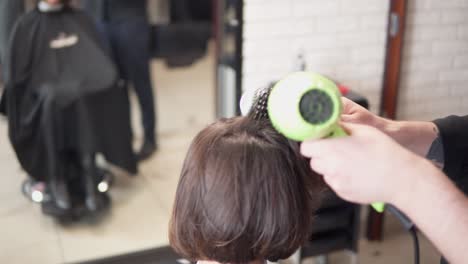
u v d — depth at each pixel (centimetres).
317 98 49
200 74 449
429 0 204
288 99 50
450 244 49
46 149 223
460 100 208
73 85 221
